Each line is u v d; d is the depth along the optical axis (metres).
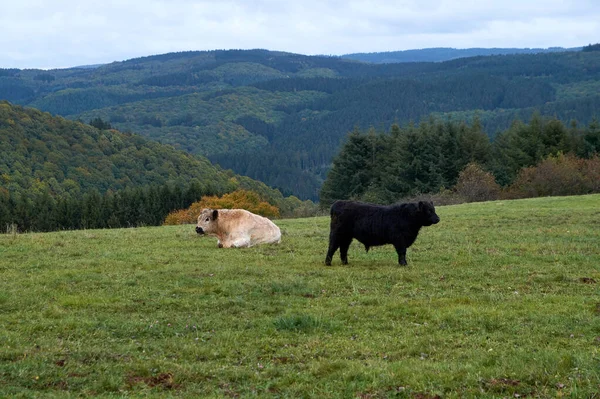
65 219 73.06
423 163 74.06
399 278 13.02
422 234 21.28
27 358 7.78
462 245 18.08
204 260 15.41
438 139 75.44
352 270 13.99
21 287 11.96
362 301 11.00
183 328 9.38
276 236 18.73
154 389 7.03
